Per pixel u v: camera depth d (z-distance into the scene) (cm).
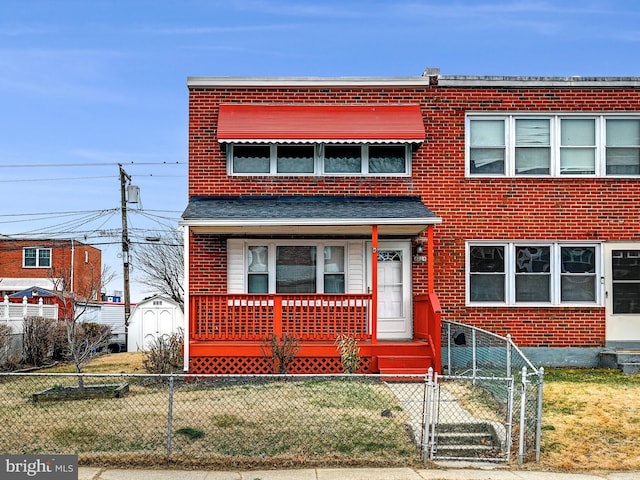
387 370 1622
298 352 1677
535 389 1216
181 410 1243
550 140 1914
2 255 4612
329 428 1135
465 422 1144
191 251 1862
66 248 4647
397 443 1078
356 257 1878
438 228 1889
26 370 2005
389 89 1909
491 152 1912
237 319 1805
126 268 3666
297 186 1883
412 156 1900
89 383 1623
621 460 1034
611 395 1410
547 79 1909
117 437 1087
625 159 1922
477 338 1830
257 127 1816
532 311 1884
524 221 1898
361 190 1891
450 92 1911
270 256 1872
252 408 1253
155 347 2066
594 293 1906
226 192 1881
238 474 945
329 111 1872
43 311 2733
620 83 1911
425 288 1873
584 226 1903
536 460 1029
